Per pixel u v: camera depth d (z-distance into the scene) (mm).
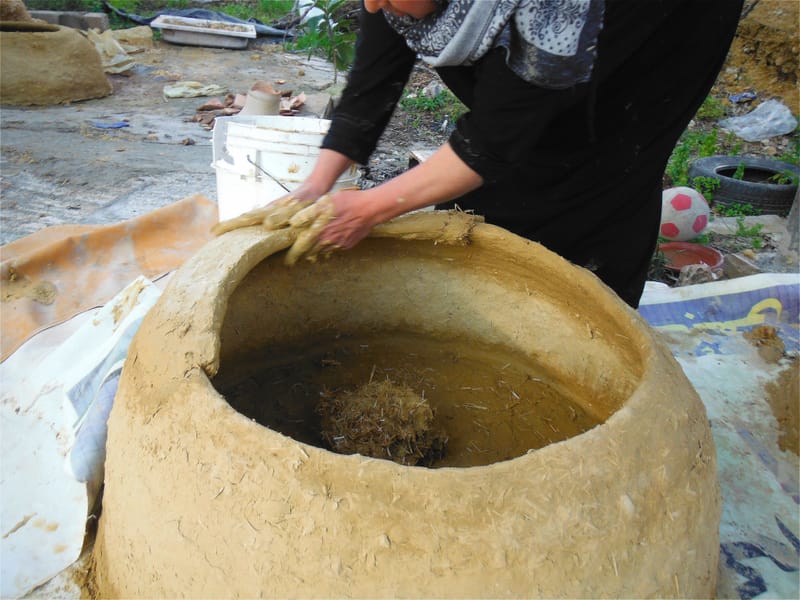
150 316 1164
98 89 5648
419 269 1594
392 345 1708
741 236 3703
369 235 1475
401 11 1133
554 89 1102
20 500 1468
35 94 5309
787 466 1777
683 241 3455
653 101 1555
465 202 1773
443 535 870
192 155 4402
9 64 5184
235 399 1529
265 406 1554
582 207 1688
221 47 7734
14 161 4008
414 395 1506
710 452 1094
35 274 2291
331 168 1515
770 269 3359
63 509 1429
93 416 1511
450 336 1674
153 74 6508
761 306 2406
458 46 1091
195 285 1165
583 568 896
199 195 2699
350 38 5980
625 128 1574
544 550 882
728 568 1460
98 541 1308
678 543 985
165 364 1065
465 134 1200
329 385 1639
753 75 5785
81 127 4820
